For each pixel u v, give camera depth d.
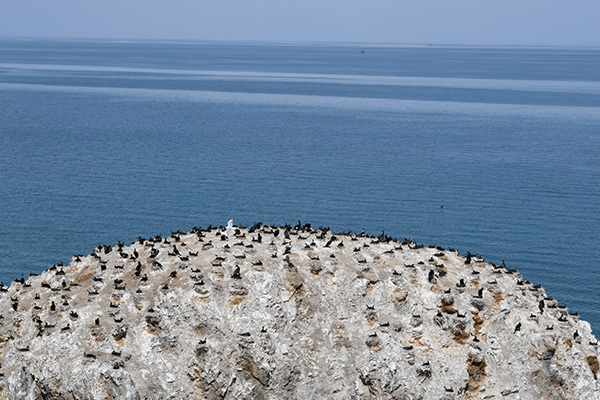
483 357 65.56
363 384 63.16
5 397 62.53
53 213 143.50
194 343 62.72
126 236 129.12
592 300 105.19
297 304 66.81
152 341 63.34
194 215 144.38
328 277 69.38
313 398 62.69
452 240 132.75
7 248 120.50
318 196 164.50
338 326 66.75
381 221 144.38
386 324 66.12
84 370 59.38
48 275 73.19
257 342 62.97
